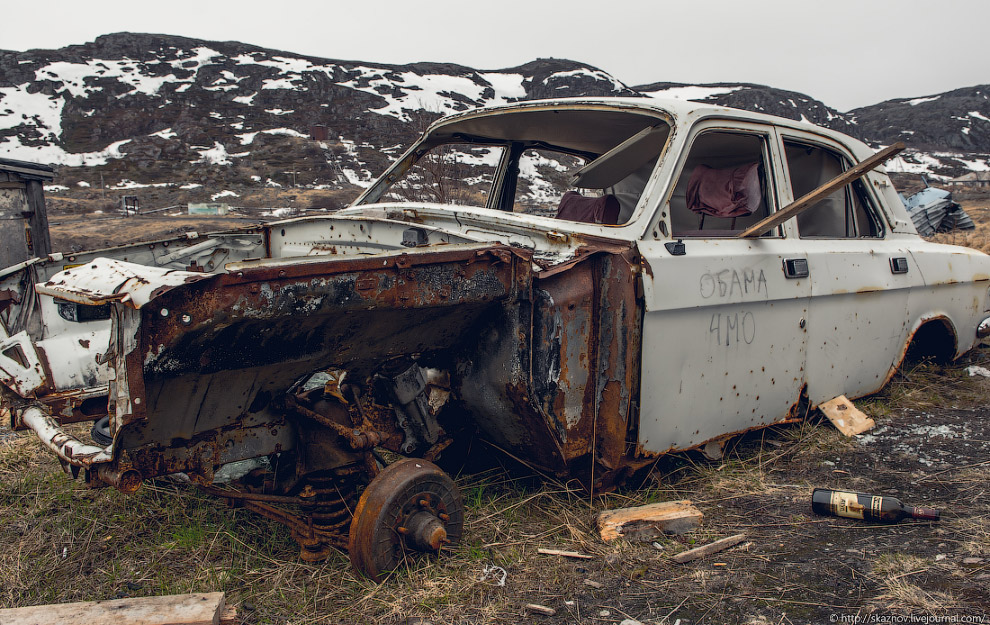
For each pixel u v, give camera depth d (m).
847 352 3.74
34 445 3.54
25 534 2.67
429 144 4.33
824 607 2.14
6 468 3.27
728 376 3.11
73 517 2.80
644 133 3.54
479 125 3.98
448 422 2.91
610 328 2.75
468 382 2.74
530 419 2.64
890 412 4.02
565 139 4.18
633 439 2.80
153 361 1.82
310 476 2.45
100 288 1.83
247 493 2.46
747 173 3.48
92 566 2.45
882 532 2.68
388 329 2.34
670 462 3.24
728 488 3.10
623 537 2.60
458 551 2.47
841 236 3.98
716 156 3.80
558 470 2.83
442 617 2.12
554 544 2.58
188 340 1.86
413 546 2.30
